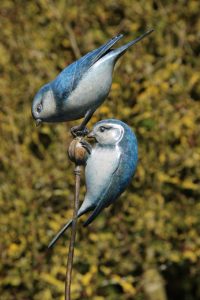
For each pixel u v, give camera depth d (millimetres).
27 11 9992
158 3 10156
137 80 9648
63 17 9969
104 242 9445
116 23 10125
